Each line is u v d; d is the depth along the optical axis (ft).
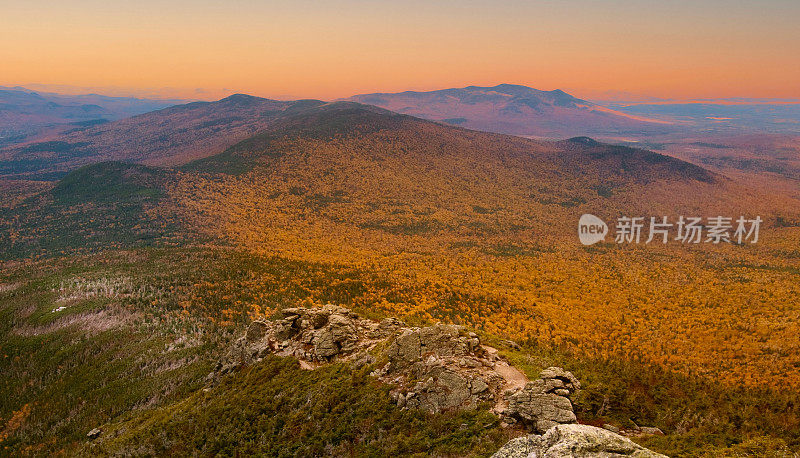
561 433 56.34
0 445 260.21
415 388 124.77
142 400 273.13
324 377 160.04
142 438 172.45
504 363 134.41
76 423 264.31
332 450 118.21
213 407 171.42
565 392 109.70
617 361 192.65
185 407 191.52
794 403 127.24
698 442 98.12
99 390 304.09
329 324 192.54
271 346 202.59
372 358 158.20
